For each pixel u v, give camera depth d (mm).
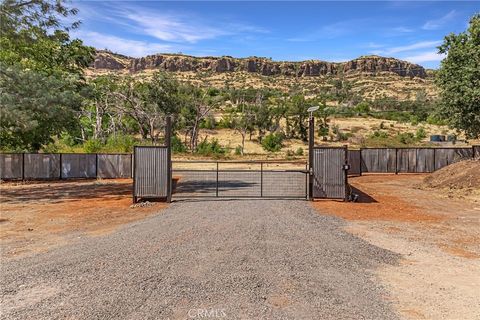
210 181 20016
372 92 188250
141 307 4883
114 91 47719
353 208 12766
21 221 10773
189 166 29641
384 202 14352
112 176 23594
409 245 8289
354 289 5609
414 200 15148
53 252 7523
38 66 26656
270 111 64000
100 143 33438
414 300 5297
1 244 8258
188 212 11609
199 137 61750
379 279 6098
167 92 49719
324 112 74188
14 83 17297
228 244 7820
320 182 14000
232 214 11195
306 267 6504
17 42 19422
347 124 75875
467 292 5641
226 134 66062
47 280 5887
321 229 9484
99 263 6648
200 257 6938
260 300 5109
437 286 5863
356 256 7266
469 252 7855
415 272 6512
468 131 24734
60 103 18375
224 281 5758
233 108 88688
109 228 9773
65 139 40031
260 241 8102
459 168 19766
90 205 13516
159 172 13539
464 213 12406
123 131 50375
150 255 7074
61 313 4746
